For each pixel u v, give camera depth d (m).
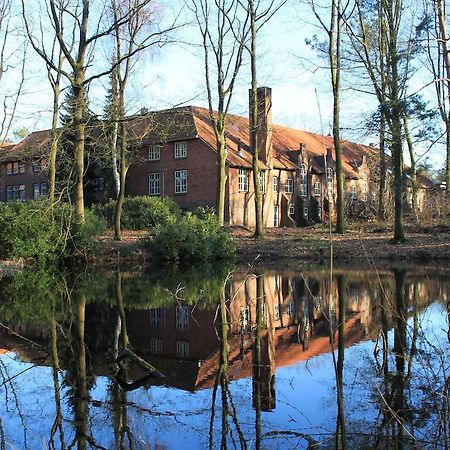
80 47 19.80
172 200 38.66
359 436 5.41
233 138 42.84
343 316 12.20
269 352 9.44
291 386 7.25
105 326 11.62
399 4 23.30
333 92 27.89
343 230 30.05
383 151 34.88
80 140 21.83
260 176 42.78
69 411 6.53
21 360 8.95
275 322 12.33
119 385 7.59
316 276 19.28
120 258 24.56
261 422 5.98
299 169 46.88
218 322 12.21
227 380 7.72
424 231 28.67
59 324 11.80
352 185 52.16
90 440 5.70
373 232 29.94
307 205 48.06
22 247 22.02
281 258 26.09
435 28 15.20
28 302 14.56
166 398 6.91
